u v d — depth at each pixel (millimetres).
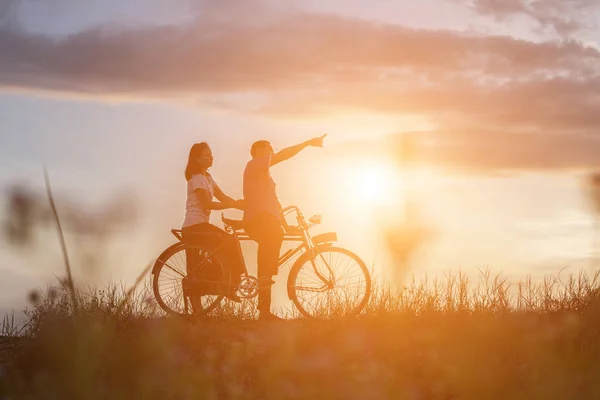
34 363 4562
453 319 6641
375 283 7613
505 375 4578
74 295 2393
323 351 5758
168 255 7773
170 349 4680
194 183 7836
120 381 4133
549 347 5125
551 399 4109
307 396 4441
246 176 7992
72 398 3545
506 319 6340
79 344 3611
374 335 6371
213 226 7875
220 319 7078
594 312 6254
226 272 7750
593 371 4426
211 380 4480
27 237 1603
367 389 4582
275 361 4949
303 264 7789
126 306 5750
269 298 7695
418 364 5125
